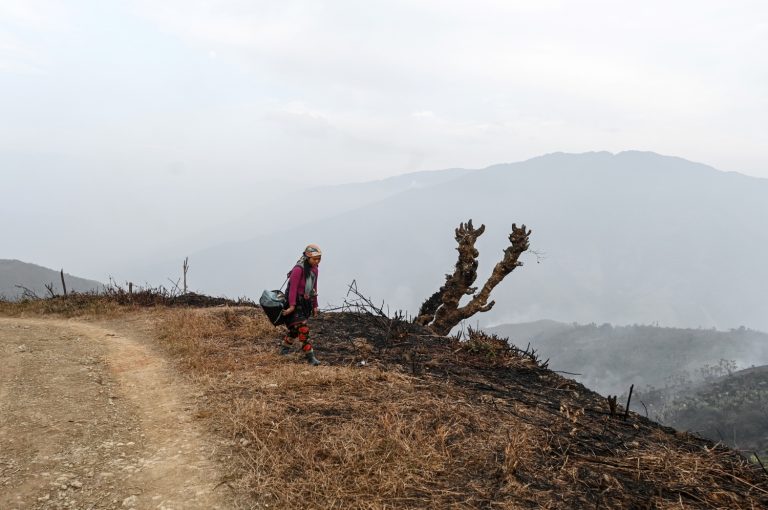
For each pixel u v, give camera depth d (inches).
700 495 153.9
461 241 570.6
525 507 142.5
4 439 184.1
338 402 216.2
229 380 252.5
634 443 196.2
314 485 150.5
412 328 398.9
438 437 181.6
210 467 164.2
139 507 142.8
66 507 142.4
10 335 358.0
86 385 253.4
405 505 141.7
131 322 446.6
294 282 280.2
